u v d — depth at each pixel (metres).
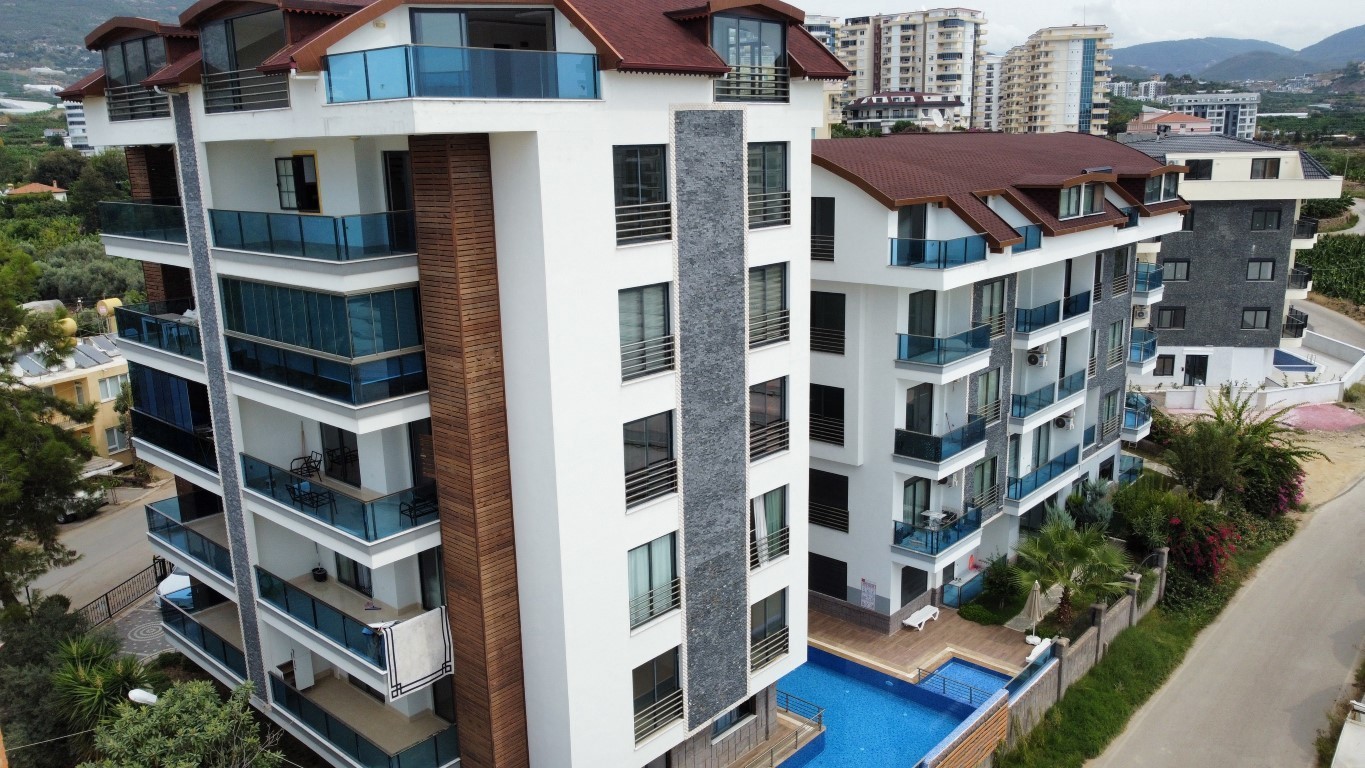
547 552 17.33
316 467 21.45
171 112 19.66
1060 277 31.62
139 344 23.33
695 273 18.31
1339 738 24.12
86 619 26.91
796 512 21.80
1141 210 33.72
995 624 28.92
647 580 18.89
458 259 16.11
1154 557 31.95
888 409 26.97
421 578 20.09
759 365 20.08
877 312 26.59
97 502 30.64
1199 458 36.97
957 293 27.98
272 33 16.70
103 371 47.22
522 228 15.98
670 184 17.50
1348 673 28.14
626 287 17.16
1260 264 48.91
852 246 25.72
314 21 16.41
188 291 24.00
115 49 21.05
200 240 19.80
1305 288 49.31
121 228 22.59
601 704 18.33
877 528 28.00
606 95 16.16
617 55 15.75
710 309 18.77
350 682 22.31
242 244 18.58
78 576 37.72
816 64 19.88
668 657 19.73
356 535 17.84
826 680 26.56
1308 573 34.09
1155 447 42.84
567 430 16.70
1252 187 47.44
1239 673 28.42
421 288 17.03
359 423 16.91
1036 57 168.50
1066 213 29.77
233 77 17.59
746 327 19.58
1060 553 28.03
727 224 18.75
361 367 16.81
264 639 21.56
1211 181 48.06
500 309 16.92
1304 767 24.33
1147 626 30.41
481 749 18.83
